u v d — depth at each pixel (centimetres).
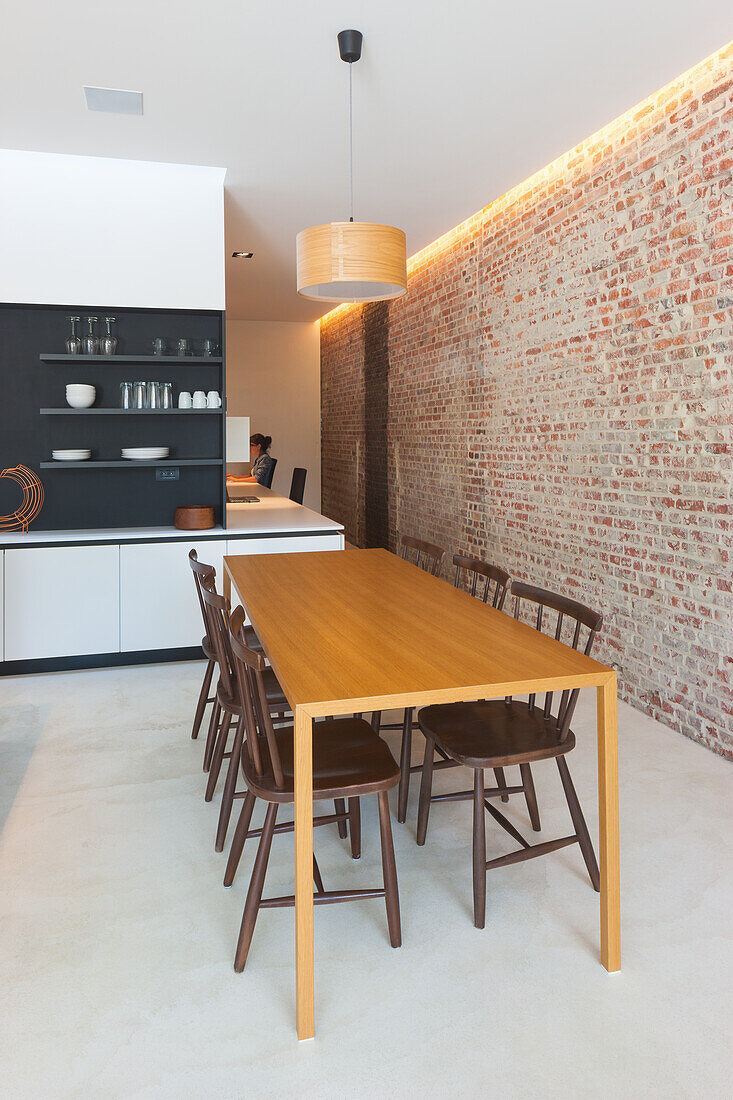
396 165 451
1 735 362
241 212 544
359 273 298
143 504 497
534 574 500
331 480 1066
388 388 794
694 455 347
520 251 498
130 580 458
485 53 320
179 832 277
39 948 213
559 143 420
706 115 328
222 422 481
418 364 700
